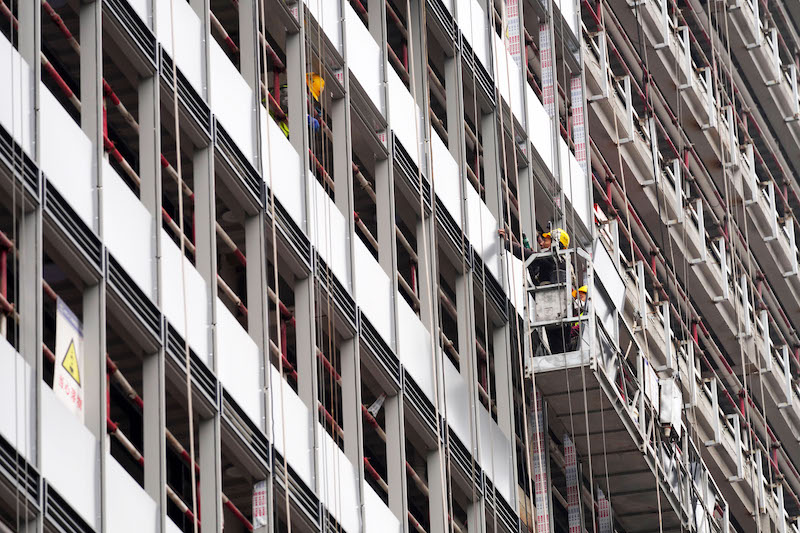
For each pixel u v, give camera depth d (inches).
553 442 2322.8
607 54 2869.1
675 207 2942.9
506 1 2370.8
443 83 2309.3
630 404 2199.8
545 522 2097.7
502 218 2183.8
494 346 2133.4
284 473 1577.3
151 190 1481.3
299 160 1749.5
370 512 1748.3
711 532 2490.2
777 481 3275.1
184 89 1562.5
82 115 1412.4
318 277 1727.4
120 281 1407.5
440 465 1873.8
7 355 1231.5
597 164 2721.5
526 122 2293.3
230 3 1841.8
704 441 2933.1
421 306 1967.3
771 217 3432.6
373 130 1930.4
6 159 1274.6
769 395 3363.7
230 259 1813.5
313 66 1843.0
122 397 1744.6
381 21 1994.3
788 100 3639.3
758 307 3449.8
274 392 1617.9
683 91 3112.7
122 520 1343.5
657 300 2832.2
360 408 1761.8
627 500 2304.4
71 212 1354.6
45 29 1647.4
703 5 3398.1
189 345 1496.1
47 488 1254.3
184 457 1539.1
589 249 2432.3
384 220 1914.4
